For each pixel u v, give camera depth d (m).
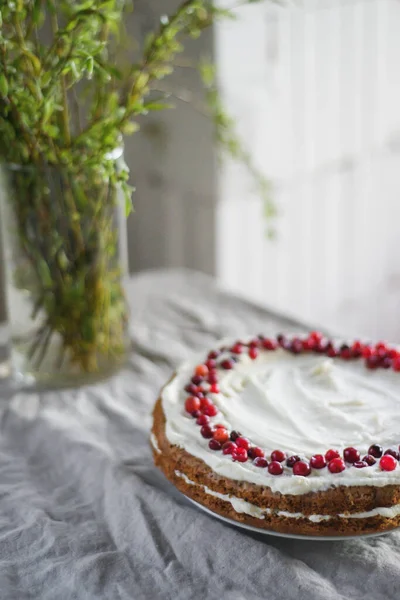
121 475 0.86
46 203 0.93
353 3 1.52
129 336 1.04
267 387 0.89
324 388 0.89
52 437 0.92
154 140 1.41
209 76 1.12
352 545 0.78
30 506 0.84
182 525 0.80
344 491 0.76
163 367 1.06
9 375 1.04
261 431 0.82
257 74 1.41
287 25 1.43
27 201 0.93
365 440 0.81
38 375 1.00
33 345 0.99
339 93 1.58
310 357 0.96
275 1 1.00
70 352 1.00
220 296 1.24
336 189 1.67
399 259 1.91
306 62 1.49
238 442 0.80
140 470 0.88
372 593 0.75
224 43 1.35
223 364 0.92
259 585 0.75
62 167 0.92
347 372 0.92
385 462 0.77
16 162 0.92
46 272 0.96
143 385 1.02
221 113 1.11
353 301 1.84
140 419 0.96
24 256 0.95
